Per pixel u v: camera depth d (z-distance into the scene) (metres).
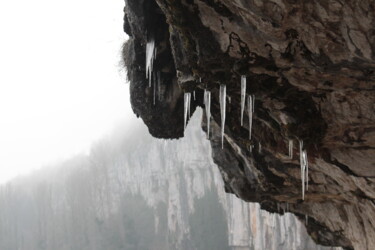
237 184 14.16
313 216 14.34
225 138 13.03
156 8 9.02
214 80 8.34
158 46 9.92
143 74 11.23
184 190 95.19
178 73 9.06
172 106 11.63
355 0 5.67
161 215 100.38
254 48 7.18
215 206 87.69
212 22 7.00
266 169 12.20
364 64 6.71
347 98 8.02
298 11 6.14
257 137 11.04
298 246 54.31
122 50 11.90
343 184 11.11
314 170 11.38
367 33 6.05
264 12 6.34
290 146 9.45
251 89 8.38
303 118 8.83
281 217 59.09
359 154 9.38
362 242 12.62
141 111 11.93
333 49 6.61
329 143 9.45
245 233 73.56
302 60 7.13
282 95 8.42
